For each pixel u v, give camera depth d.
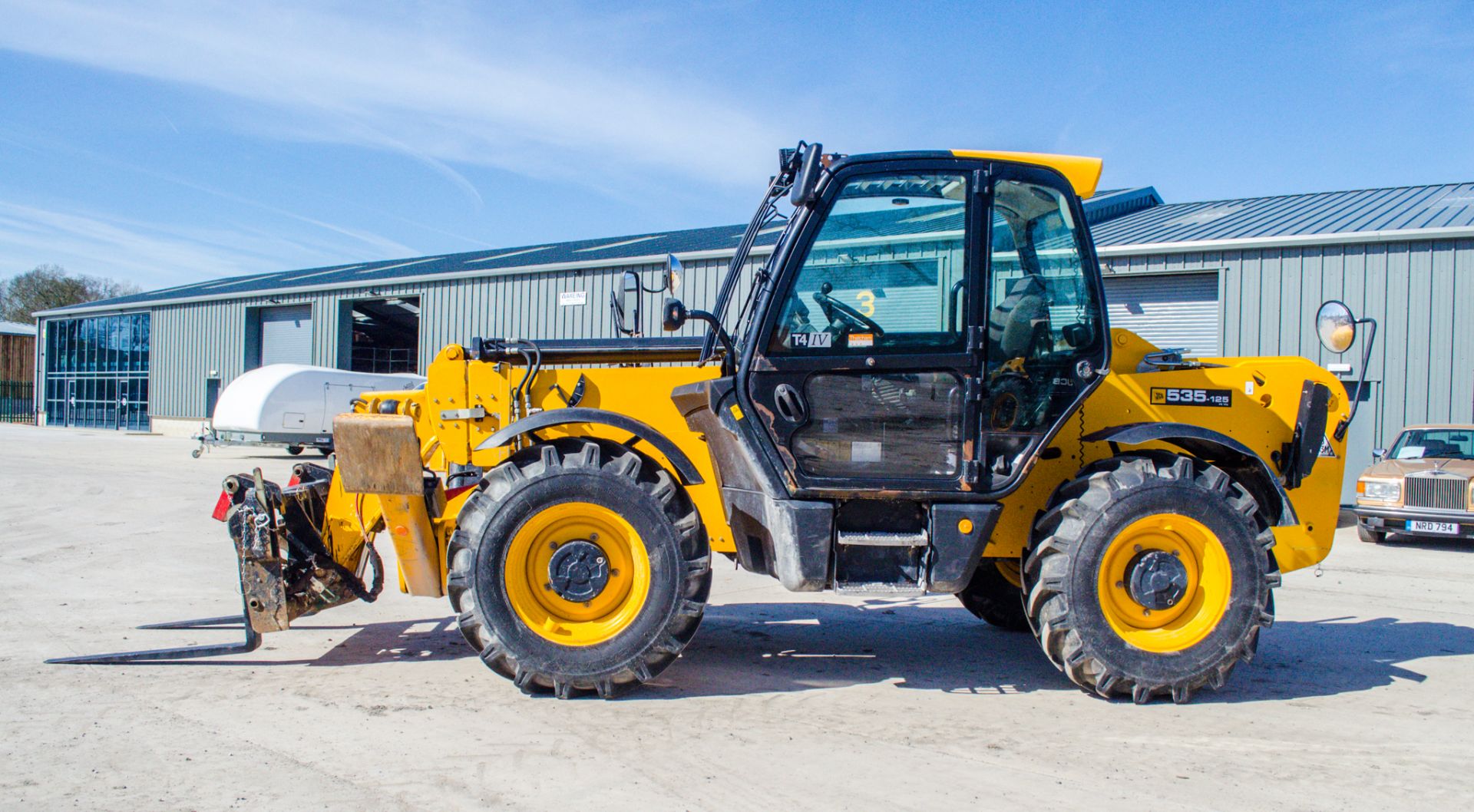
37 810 2.87
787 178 4.44
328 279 30.09
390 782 3.13
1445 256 12.80
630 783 3.16
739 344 4.34
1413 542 11.23
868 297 4.16
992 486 4.16
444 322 23.98
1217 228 15.30
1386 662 5.02
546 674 4.00
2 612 5.75
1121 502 4.05
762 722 3.83
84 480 15.01
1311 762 3.46
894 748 3.54
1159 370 4.82
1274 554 4.50
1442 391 12.83
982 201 4.13
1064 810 3.00
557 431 4.46
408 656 4.79
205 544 8.64
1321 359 13.50
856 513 4.17
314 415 21.47
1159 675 4.08
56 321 38.34
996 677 4.61
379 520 4.60
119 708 3.88
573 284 21.44
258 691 4.15
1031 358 4.23
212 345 31.22
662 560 4.07
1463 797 3.15
